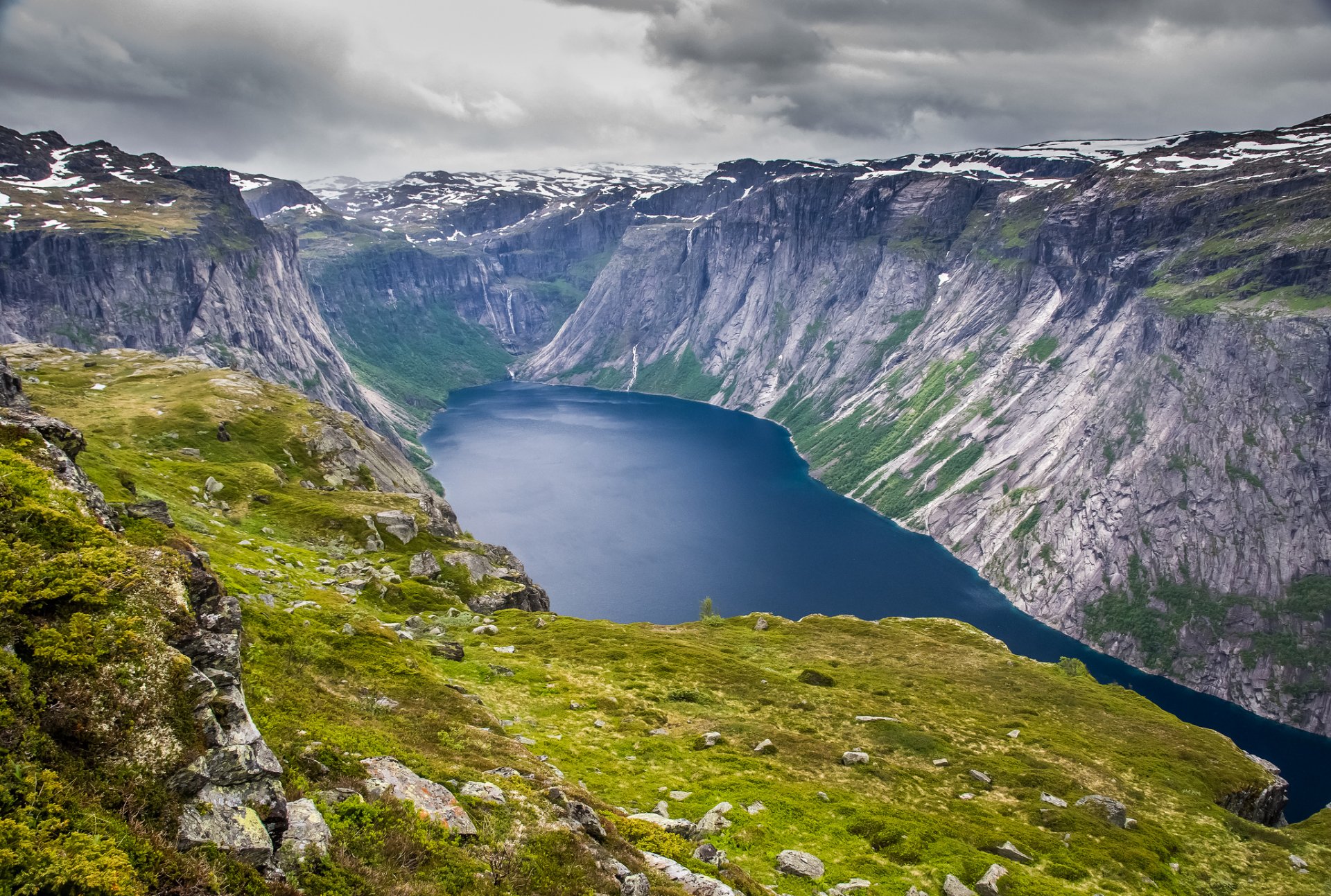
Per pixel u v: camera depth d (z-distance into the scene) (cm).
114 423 16450
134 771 2169
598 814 3909
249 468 14588
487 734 5125
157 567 2836
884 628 15100
